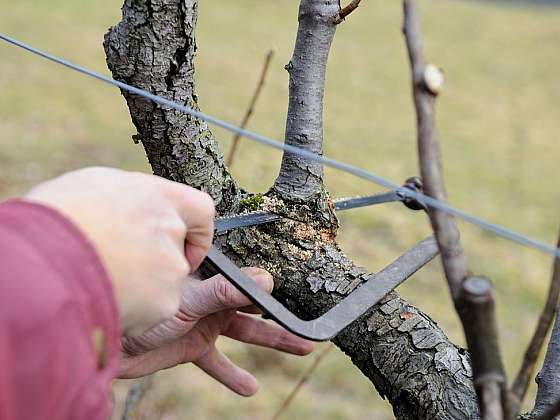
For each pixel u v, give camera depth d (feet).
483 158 22.62
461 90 28.04
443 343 3.20
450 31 34.58
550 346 3.16
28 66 21.90
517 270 16.22
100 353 1.75
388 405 10.89
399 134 21.95
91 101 20.42
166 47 3.22
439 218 1.83
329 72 26.71
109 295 1.75
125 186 2.06
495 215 18.83
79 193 1.97
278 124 19.29
